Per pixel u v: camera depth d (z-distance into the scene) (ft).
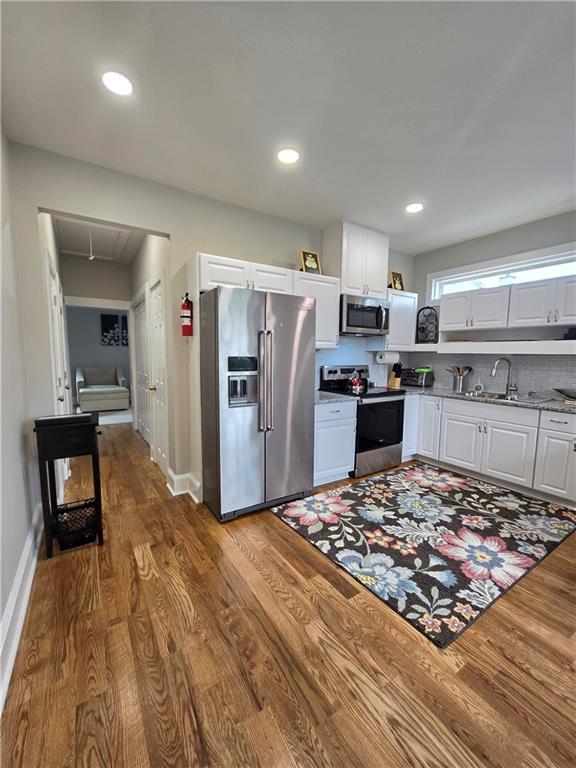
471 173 8.39
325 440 10.24
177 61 5.14
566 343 9.71
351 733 3.68
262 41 4.80
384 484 10.52
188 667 4.42
